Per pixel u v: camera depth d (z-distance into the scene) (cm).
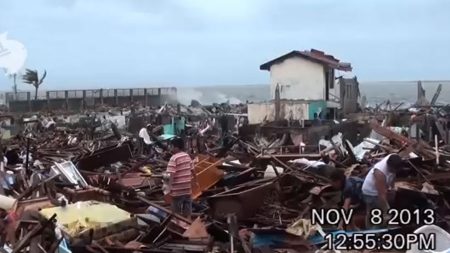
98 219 823
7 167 1346
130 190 1168
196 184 1227
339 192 1102
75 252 736
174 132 2753
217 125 3003
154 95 5784
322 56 4022
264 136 2327
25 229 732
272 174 1326
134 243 800
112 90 5425
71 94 5150
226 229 925
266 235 915
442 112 3119
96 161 1578
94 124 2977
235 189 1162
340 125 2408
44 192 999
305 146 1902
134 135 2452
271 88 3950
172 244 841
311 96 3822
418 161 1427
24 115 3666
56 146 2138
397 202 1051
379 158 1564
